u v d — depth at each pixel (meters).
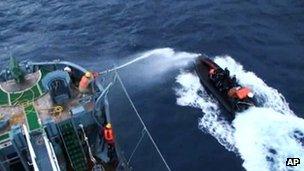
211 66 47.28
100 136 28.36
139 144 40.44
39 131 25.52
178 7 60.31
